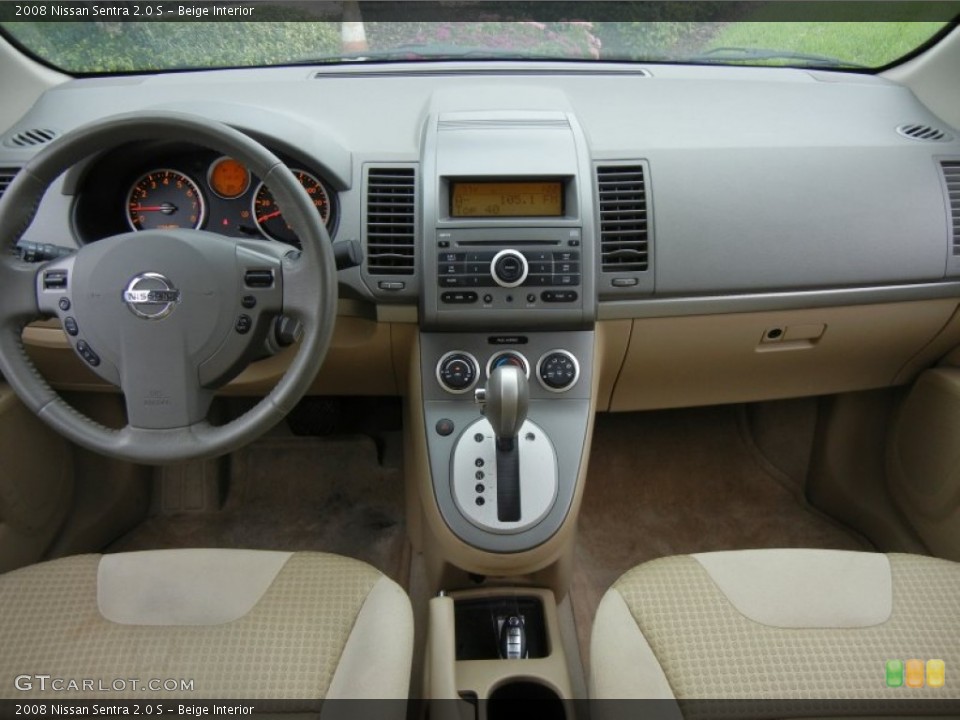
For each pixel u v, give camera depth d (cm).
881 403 159
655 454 189
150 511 174
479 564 113
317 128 116
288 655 85
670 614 90
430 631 105
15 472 128
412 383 123
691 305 120
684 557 100
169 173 115
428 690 102
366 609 91
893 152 122
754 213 117
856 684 80
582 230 111
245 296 88
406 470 155
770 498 179
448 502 113
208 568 97
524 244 111
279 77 140
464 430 116
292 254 94
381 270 114
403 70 144
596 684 85
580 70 147
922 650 84
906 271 121
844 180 119
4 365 89
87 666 83
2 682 81
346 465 183
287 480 180
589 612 149
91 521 154
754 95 136
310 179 114
